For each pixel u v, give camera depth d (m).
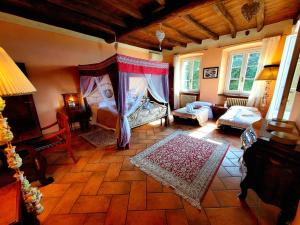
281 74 3.16
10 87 0.96
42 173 1.85
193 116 3.88
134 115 3.34
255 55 4.18
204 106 4.60
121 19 3.13
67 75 3.81
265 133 1.50
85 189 1.81
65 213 1.49
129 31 3.40
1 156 1.65
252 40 3.94
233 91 4.75
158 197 1.67
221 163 2.30
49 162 2.40
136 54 5.34
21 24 3.00
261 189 1.36
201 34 4.29
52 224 1.38
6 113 2.96
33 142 1.93
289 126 1.58
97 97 4.38
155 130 3.80
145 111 3.61
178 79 5.91
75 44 3.84
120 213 1.48
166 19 2.73
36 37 3.22
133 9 2.64
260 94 3.93
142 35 4.24
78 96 3.85
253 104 4.10
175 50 5.75
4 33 2.84
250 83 4.38
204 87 5.20
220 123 3.44
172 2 2.50
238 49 4.44
